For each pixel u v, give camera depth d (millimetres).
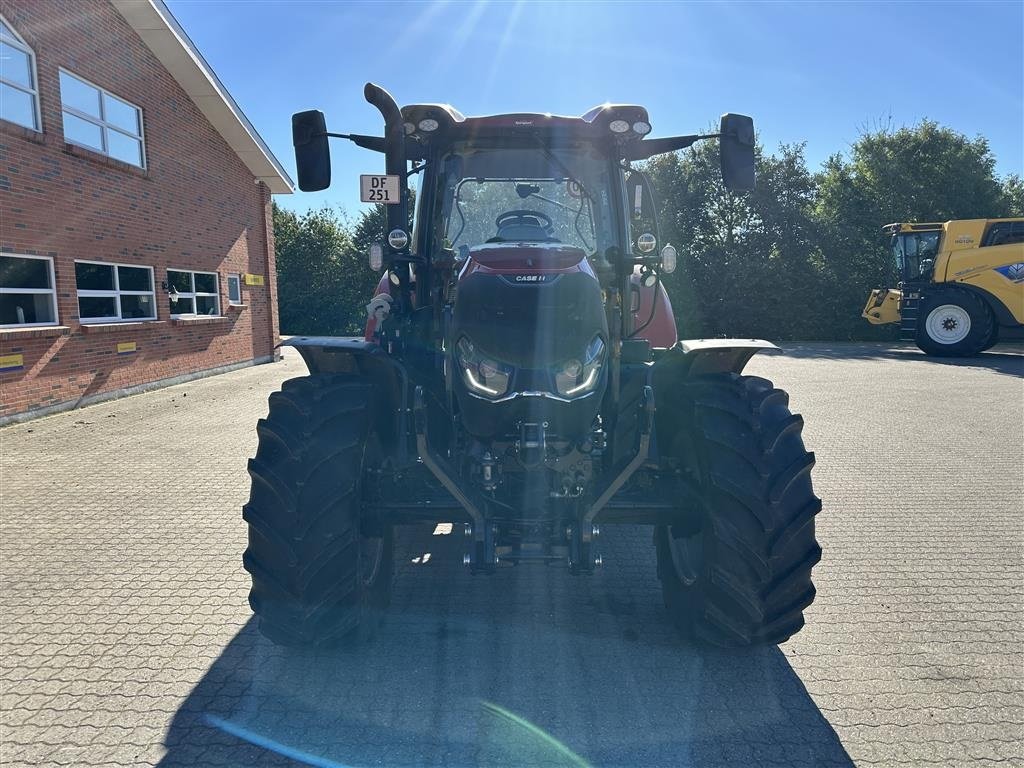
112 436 8406
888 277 25172
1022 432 8578
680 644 3496
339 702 3006
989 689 3098
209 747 2709
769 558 3055
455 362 3121
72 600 3963
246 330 16312
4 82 9195
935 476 6625
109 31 11312
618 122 3818
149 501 5801
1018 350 19328
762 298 25516
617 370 3295
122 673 3221
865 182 27125
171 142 13094
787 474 3096
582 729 2826
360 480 3203
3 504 5730
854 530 5156
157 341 12570
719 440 3162
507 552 3076
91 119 10906
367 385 3396
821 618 3771
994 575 4340
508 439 3086
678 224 26156
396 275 3955
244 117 14867
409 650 3432
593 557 3082
